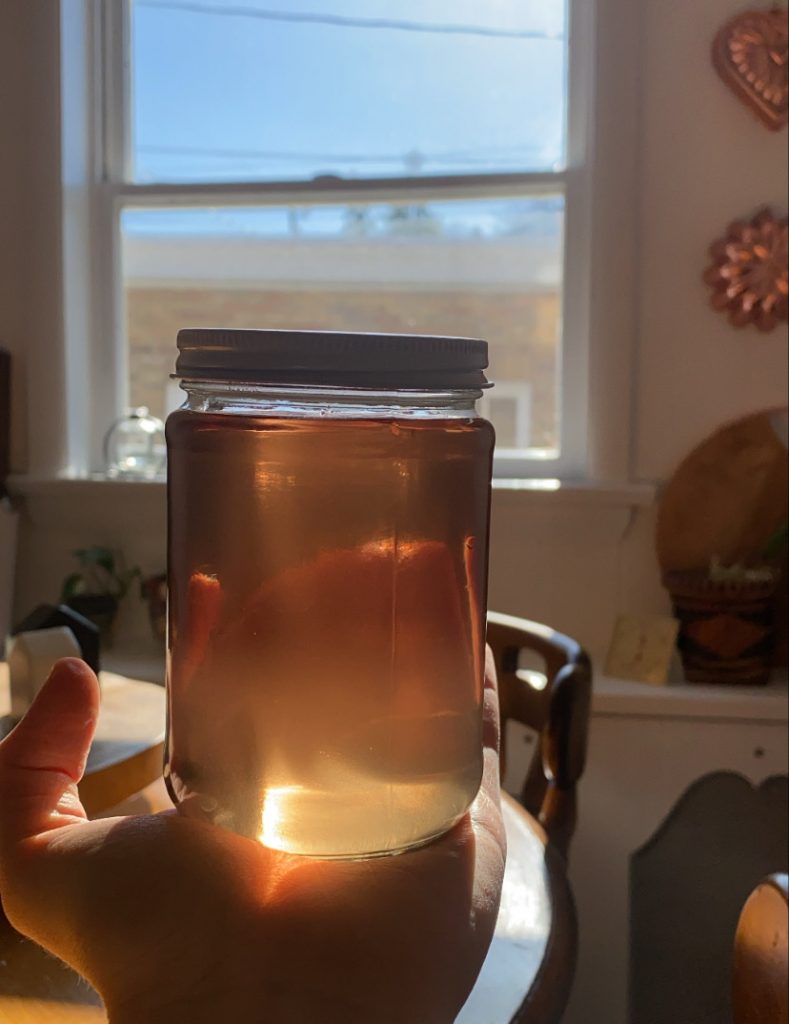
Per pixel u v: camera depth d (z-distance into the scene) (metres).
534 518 0.90
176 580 0.25
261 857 0.23
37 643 0.54
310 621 0.24
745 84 0.84
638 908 0.84
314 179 1.01
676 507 0.88
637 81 0.86
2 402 0.97
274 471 0.24
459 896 0.23
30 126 0.97
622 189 0.87
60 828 0.24
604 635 0.91
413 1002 0.22
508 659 0.70
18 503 1.00
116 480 0.97
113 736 0.50
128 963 0.22
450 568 0.25
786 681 0.86
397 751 0.24
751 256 0.85
